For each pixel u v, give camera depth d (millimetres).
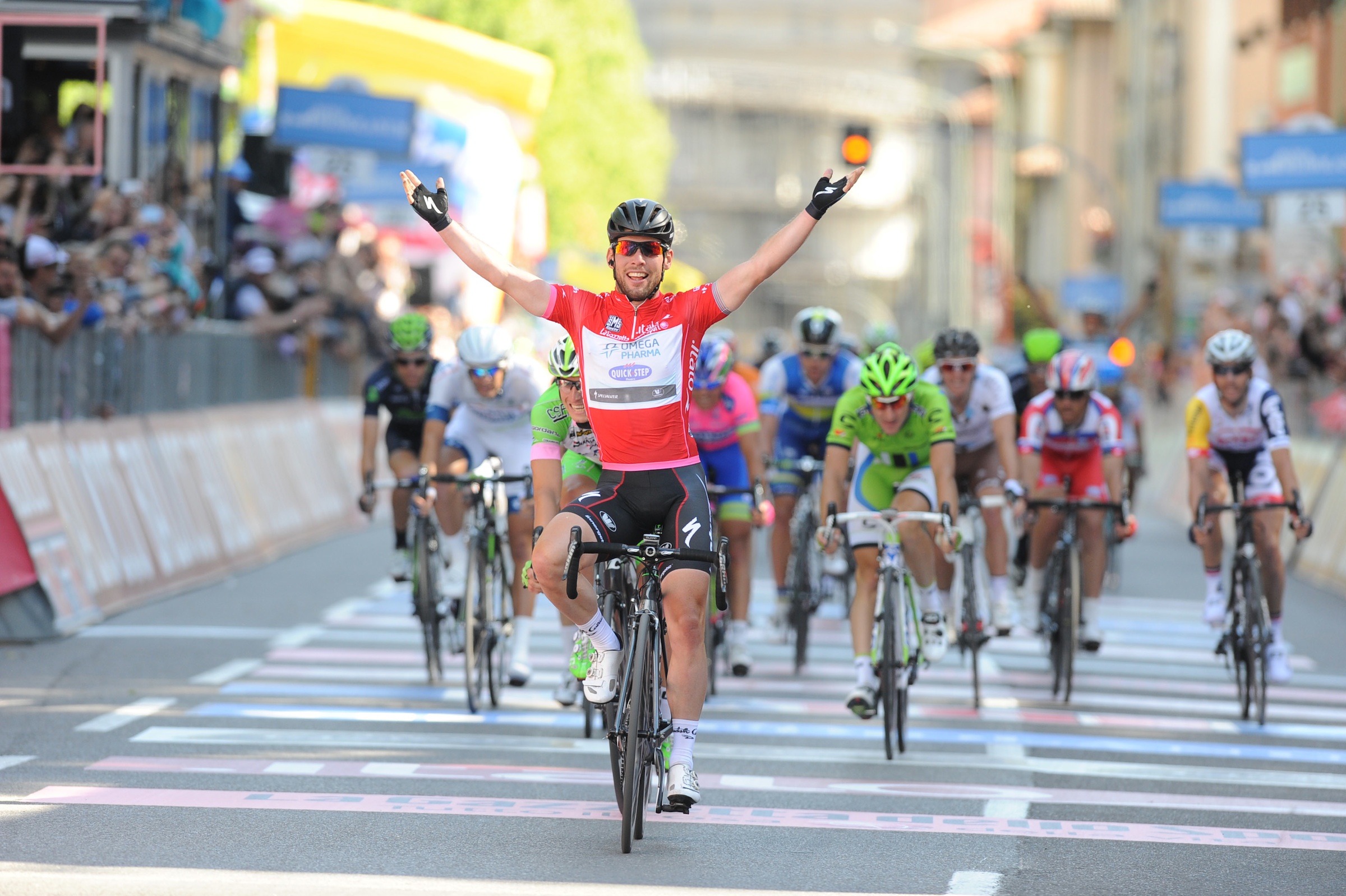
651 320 19219
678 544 19188
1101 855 19375
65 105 48469
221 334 49812
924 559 26219
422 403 32062
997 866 18734
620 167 140500
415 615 30375
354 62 65188
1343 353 54219
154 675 30375
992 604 31453
